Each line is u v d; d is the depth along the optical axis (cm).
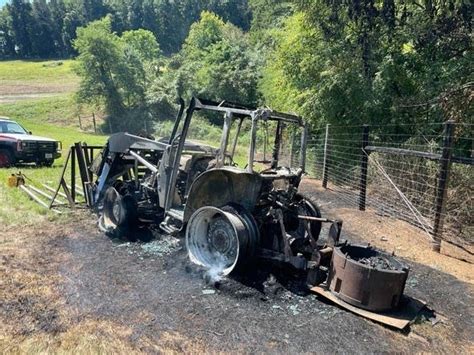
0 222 666
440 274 525
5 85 5256
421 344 356
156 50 6469
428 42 1071
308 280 448
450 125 624
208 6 9106
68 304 400
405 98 1108
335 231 460
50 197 838
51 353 321
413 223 789
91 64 3709
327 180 1204
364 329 372
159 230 632
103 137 2766
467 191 746
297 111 1455
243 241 446
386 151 797
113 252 548
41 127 3061
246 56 3619
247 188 468
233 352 332
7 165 1280
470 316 413
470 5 951
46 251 547
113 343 338
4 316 373
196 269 480
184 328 364
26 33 10169
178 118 561
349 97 1266
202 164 589
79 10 10706
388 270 394
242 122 563
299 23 1412
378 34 1159
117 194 622
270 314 392
